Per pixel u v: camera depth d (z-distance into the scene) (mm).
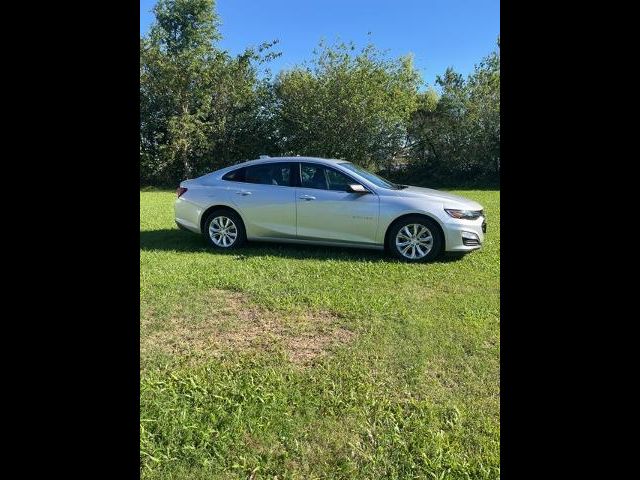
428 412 2770
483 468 2316
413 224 6254
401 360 3445
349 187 6469
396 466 2352
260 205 6789
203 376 3197
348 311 4441
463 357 3500
